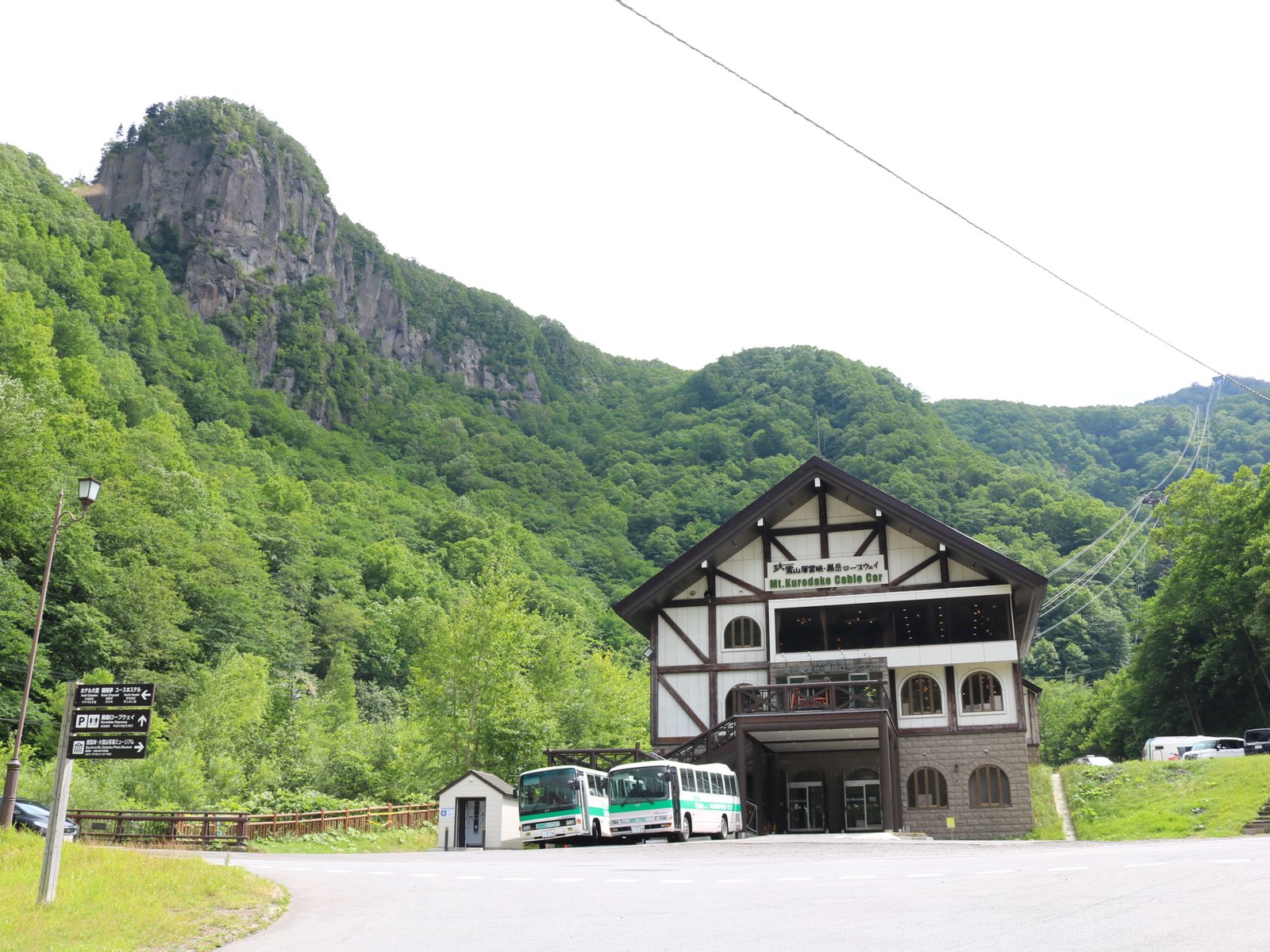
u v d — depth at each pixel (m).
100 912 12.77
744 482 197.25
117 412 114.75
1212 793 34.31
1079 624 125.06
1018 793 35.66
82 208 192.88
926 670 37.25
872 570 38.06
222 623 80.56
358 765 46.72
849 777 38.69
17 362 87.06
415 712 46.78
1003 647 36.47
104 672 50.78
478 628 45.94
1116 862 15.88
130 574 62.81
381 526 149.25
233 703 48.66
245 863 22.42
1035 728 50.72
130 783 36.44
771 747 38.78
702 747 37.25
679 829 29.34
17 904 12.96
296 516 128.88
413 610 110.06
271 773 43.59
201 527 93.75
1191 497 67.38
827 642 37.94
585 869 19.12
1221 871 13.72
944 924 10.47
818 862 19.28
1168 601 67.88
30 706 49.12
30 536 56.38
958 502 162.62
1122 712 74.19
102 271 179.50
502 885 16.42
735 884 15.20
